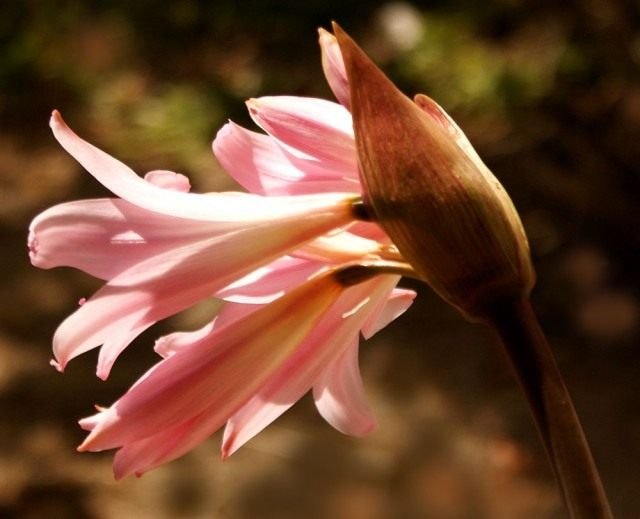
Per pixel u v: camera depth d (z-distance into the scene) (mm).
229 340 615
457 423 1722
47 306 2078
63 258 599
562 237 2145
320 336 632
